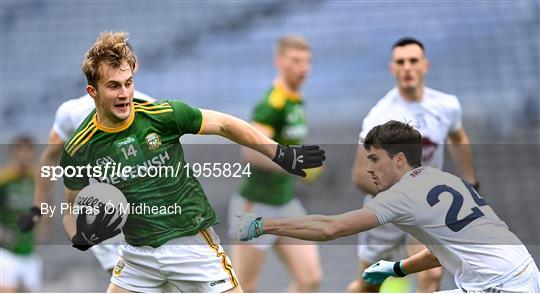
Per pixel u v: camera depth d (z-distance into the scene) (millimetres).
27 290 26953
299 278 22266
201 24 51500
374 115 19906
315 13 50562
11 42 51500
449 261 14297
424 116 19875
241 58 50281
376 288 20578
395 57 19922
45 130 48844
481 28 48938
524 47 48344
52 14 52688
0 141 47000
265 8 51438
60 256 31453
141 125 13859
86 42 52000
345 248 30422
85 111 18000
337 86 48188
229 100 49375
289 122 23391
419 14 49750
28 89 50406
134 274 14578
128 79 13398
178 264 14320
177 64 50594
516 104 45219
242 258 22188
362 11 50469
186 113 13969
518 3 49438
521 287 13820
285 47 23266
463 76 47812
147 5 52531
